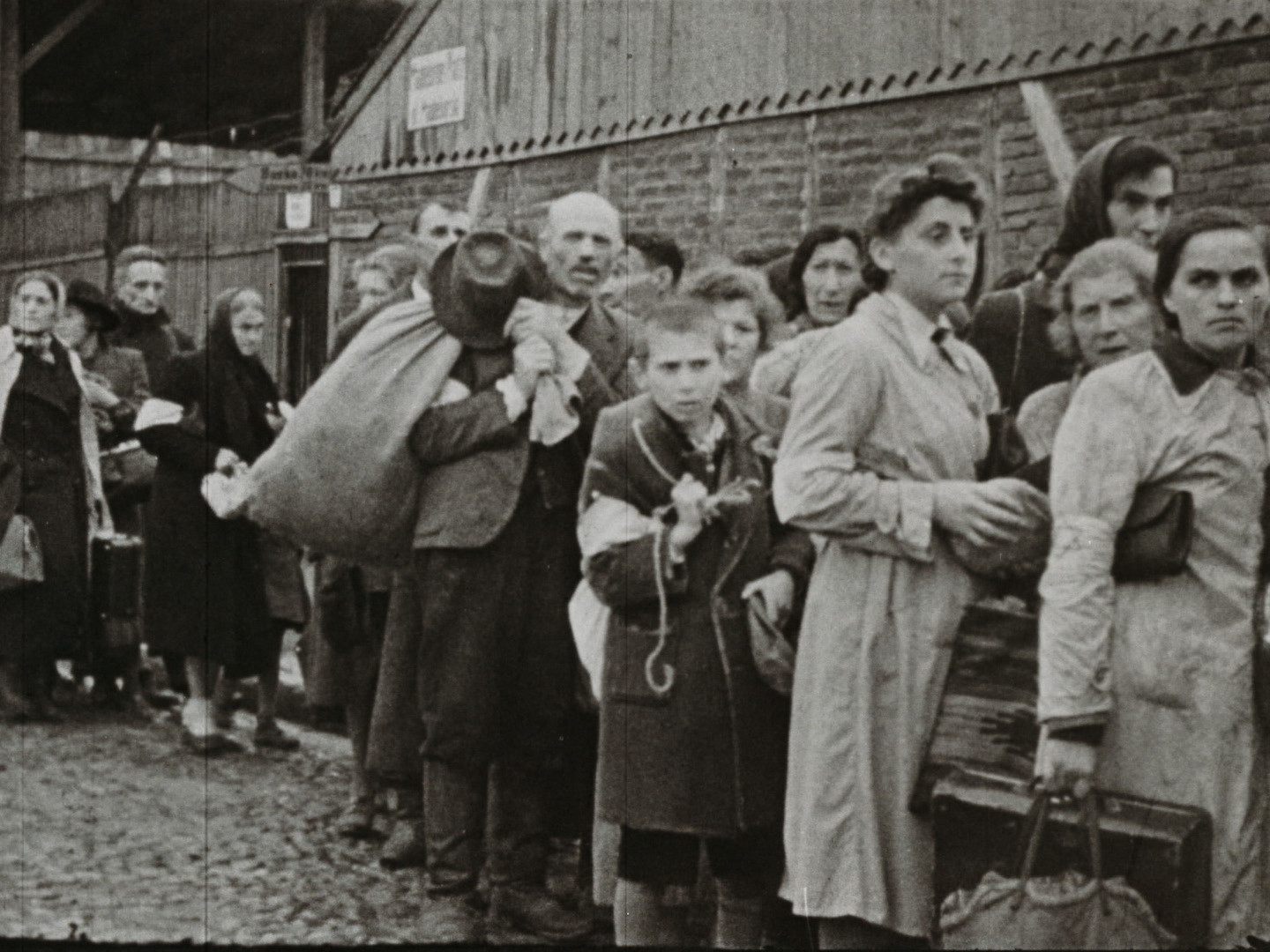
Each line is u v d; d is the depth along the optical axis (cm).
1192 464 500
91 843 642
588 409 559
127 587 780
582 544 535
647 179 591
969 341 529
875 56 554
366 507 575
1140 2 522
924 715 510
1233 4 512
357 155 672
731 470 527
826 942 520
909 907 511
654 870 529
